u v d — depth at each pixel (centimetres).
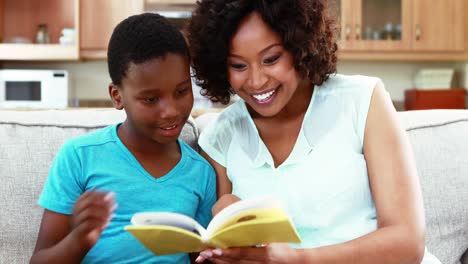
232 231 80
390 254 97
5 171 123
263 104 108
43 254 99
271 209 80
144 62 103
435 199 133
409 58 398
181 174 117
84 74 410
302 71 108
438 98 393
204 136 125
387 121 110
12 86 379
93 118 135
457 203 134
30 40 408
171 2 380
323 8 109
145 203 112
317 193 108
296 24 103
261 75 104
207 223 120
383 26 394
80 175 110
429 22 395
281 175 111
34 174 123
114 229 108
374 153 108
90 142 113
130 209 111
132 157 114
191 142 133
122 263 108
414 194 104
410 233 99
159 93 104
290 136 115
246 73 107
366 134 110
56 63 409
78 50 377
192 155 121
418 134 140
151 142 115
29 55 376
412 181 105
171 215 84
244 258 91
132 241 108
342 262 95
